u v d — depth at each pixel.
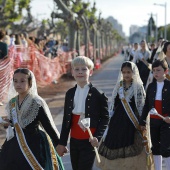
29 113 5.87
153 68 7.74
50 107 15.65
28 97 5.91
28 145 5.81
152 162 7.52
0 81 14.03
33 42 22.83
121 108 7.61
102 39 63.41
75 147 6.39
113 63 52.94
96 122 6.32
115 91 7.70
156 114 7.34
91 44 44.16
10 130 5.95
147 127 7.53
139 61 16.58
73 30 28.39
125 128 7.45
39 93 19.25
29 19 46.19
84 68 6.34
